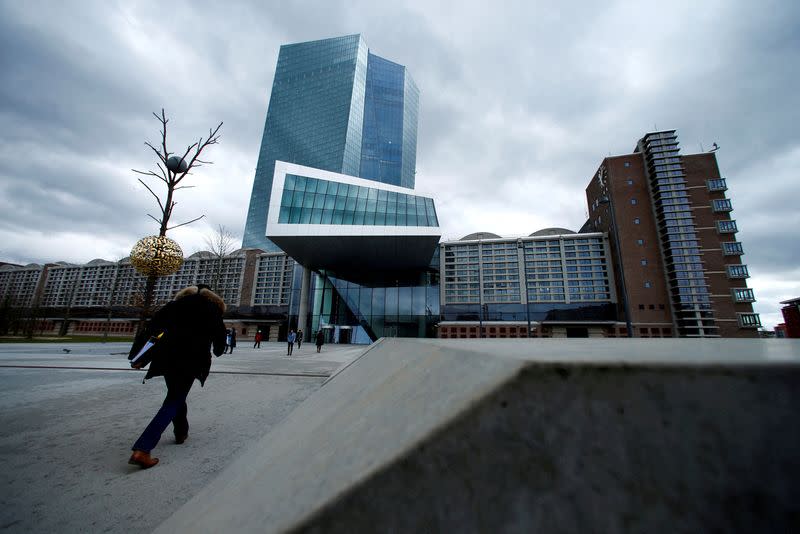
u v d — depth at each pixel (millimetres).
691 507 315
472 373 552
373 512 430
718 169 54875
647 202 55594
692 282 49875
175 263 9727
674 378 360
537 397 407
